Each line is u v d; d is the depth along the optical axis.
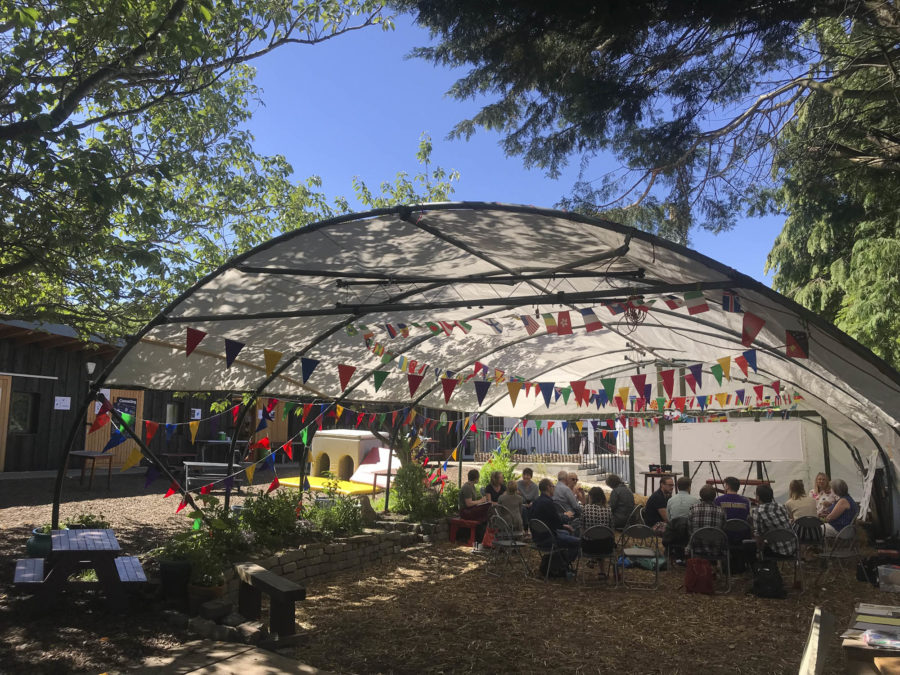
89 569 7.29
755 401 15.16
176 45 7.59
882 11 7.74
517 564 9.87
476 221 5.73
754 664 5.62
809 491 14.77
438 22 8.41
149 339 7.64
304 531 8.90
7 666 4.96
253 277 7.00
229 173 12.88
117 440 7.23
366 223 5.96
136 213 7.78
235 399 11.24
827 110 10.16
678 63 8.75
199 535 7.44
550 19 7.73
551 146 10.04
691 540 8.33
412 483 12.37
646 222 10.67
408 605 7.36
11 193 7.45
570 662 5.62
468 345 10.88
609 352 12.62
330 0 9.65
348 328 8.51
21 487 14.16
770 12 7.23
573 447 25.44
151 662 5.20
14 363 16.69
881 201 11.59
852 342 5.30
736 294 5.87
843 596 8.07
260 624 6.00
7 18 6.67
